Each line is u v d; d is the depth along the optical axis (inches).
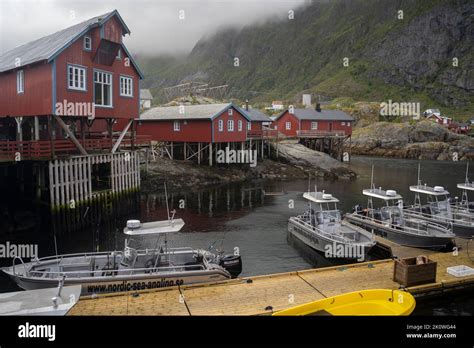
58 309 419.8
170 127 1843.0
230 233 943.7
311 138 2554.1
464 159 2775.6
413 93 5231.3
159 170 1585.9
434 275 563.8
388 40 6378.0
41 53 946.7
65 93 935.7
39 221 944.9
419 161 2657.5
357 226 864.9
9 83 1032.2
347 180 1809.8
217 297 511.5
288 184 1674.5
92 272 545.3
